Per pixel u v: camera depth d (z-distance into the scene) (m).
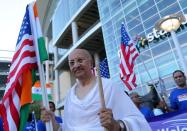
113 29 27.02
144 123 2.15
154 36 20.84
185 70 6.55
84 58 2.52
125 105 2.24
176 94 5.14
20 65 2.99
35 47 3.12
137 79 21.05
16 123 2.84
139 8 23.56
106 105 2.22
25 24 3.25
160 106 5.45
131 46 7.33
